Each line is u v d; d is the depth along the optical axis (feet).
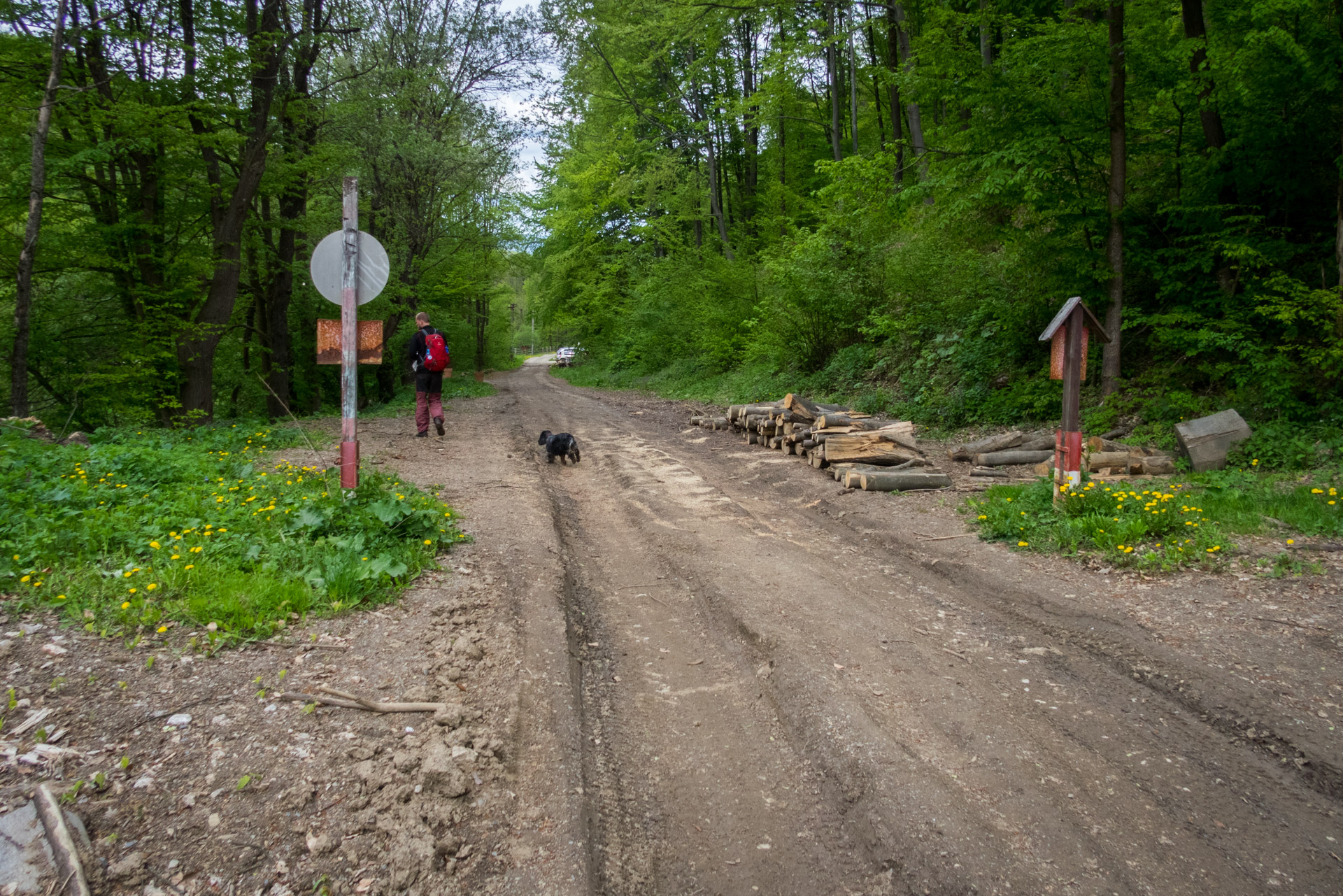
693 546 21.54
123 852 7.61
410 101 66.18
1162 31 39.32
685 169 91.76
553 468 33.68
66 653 10.77
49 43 34.09
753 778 10.78
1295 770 10.38
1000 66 33.86
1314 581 16.25
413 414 53.06
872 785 10.25
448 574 16.56
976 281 42.24
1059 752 10.98
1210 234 31.27
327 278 18.24
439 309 88.28
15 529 14.49
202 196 42.91
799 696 12.68
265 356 67.21
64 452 22.06
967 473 29.60
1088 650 14.14
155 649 11.28
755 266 73.87
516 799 9.64
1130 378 34.65
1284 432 26.37
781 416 35.91
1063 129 32.40
